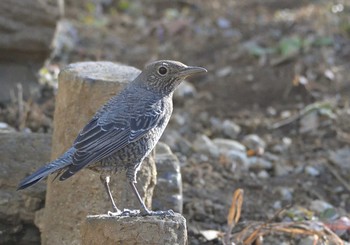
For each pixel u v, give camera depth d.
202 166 13.80
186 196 12.79
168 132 14.89
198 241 11.76
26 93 14.94
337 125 15.31
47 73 15.60
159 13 21.61
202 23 20.14
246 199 12.98
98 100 10.22
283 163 14.22
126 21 20.97
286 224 11.57
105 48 18.92
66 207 10.34
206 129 15.39
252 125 15.50
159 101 9.69
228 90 16.78
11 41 14.78
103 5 22.09
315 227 11.55
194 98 16.58
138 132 9.38
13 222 11.23
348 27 18.67
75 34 19.14
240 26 19.80
